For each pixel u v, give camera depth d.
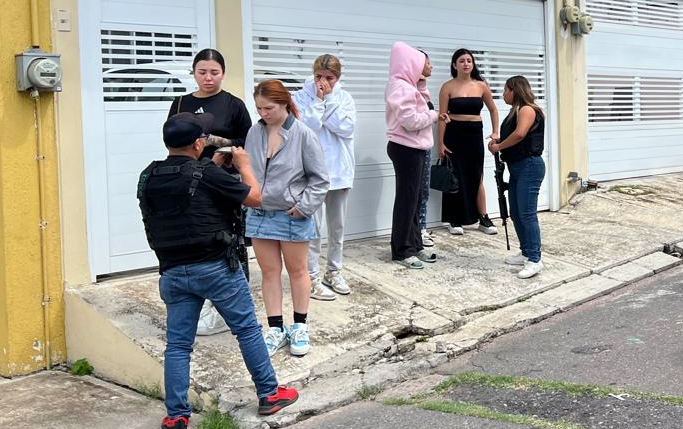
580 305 6.29
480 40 8.47
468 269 6.86
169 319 4.09
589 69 10.08
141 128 5.94
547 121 9.25
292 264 4.91
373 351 5.09
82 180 5.63
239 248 4.16
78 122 5.59
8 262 5.23
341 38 7.22
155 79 6.01
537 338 5.53
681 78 11.41
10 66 5.18
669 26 11.18
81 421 4.40
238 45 6.44
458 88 7.75
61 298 5.54
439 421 4.13
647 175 11.01
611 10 10.33
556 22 9.22
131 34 5.87
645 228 8.38
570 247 7.71
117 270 5.89
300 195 4.81
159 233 3.98
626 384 4.47
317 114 5.83
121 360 5.05
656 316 5.79
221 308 4.12
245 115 5.07
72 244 5.60
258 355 4.20
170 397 4.04
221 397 4.38
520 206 6.69
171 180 3.94
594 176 10.30
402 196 6.73
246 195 4.00
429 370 5.06
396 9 7.65
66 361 5.58
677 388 4.34
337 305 5.81
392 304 5.91
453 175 7.57
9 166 5.20
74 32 5.55
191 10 6.17
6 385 5.12
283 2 6.76
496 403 4.37
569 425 3.93
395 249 6.84
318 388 4.63
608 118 10.42
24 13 5.24
